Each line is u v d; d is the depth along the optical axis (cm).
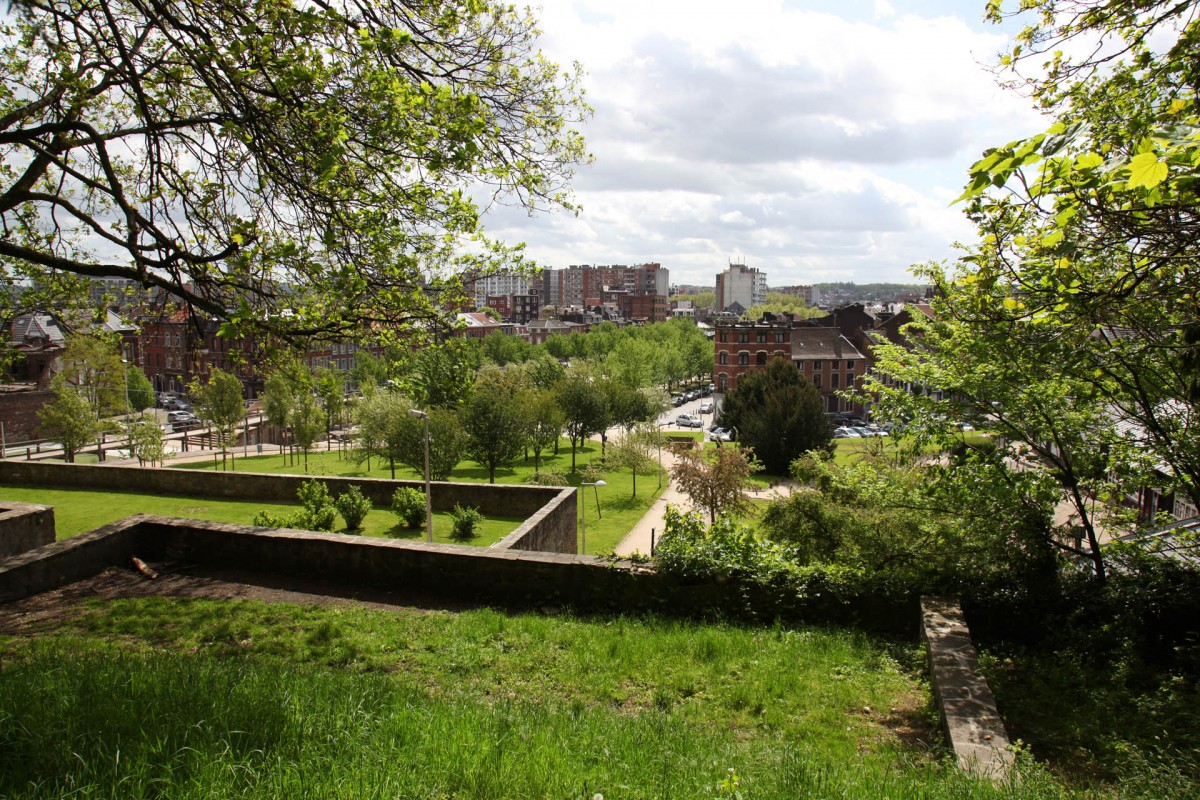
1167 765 541
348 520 1972
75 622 904
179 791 361
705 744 531
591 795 405
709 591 988
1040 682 744
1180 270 686
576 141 1198
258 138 856
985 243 732
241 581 1127
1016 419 1028
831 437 5388
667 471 5506
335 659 773
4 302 1311
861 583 950
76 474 2397
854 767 513
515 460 5966
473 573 1067
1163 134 457
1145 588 866
